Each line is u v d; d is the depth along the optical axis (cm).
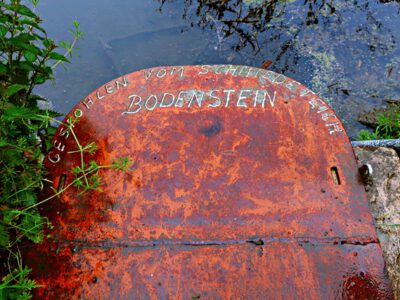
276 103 160
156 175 144
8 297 120
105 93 170
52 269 129
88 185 140
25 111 133
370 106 281
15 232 137
